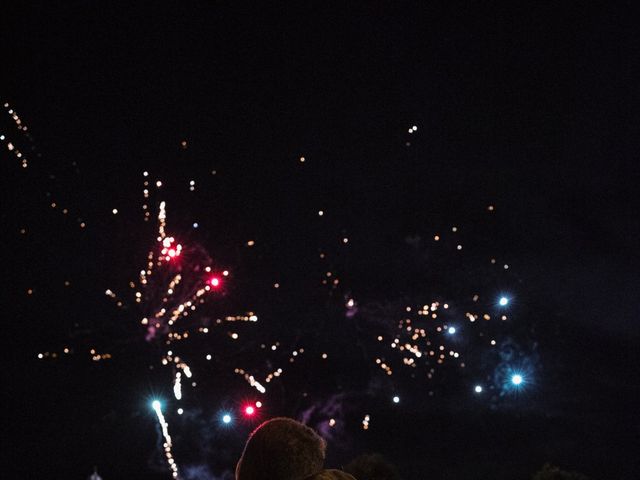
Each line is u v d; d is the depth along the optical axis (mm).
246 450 2672
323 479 2621
